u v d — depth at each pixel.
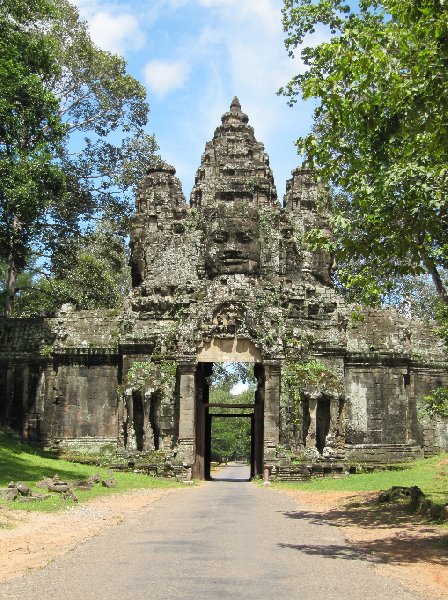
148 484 31.25
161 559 13.49
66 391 38.66
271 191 41.34
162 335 37.66
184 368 35.75
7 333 40.31
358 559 13.88
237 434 98.44
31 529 17.14
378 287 20.70
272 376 35.50
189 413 35.41
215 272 39.03
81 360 38.94
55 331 39.69
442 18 15.30
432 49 16.41
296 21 31.20
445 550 14.77
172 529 17.47
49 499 22.12
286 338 37.00
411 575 12.50
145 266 40.06
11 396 39.09
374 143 18.58
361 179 19.06
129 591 11.00
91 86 51.78
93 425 38.12
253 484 33.94
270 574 12.33
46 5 36.34
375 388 38.38
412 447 38.44
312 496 26.70
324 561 13.61
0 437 36.59
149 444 35.97
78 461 36.56
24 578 11.98
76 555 13.96
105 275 56.25
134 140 53.19
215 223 39.53
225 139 41.91
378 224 19.38
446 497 22.59
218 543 15.38
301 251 40.41
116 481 29.42
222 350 36.09
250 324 36.00
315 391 35.59
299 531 17.52
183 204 41.31
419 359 39.94
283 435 35.28
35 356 39.19
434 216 18.56
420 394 39.91
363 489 28.05
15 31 34.59
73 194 50.72
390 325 39.84
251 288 36.91
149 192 41.62
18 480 25.34
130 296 39.59
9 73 30.77
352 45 17.62
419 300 53.94
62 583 11.57
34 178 31.64
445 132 16.38
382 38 17.86
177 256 39.66
